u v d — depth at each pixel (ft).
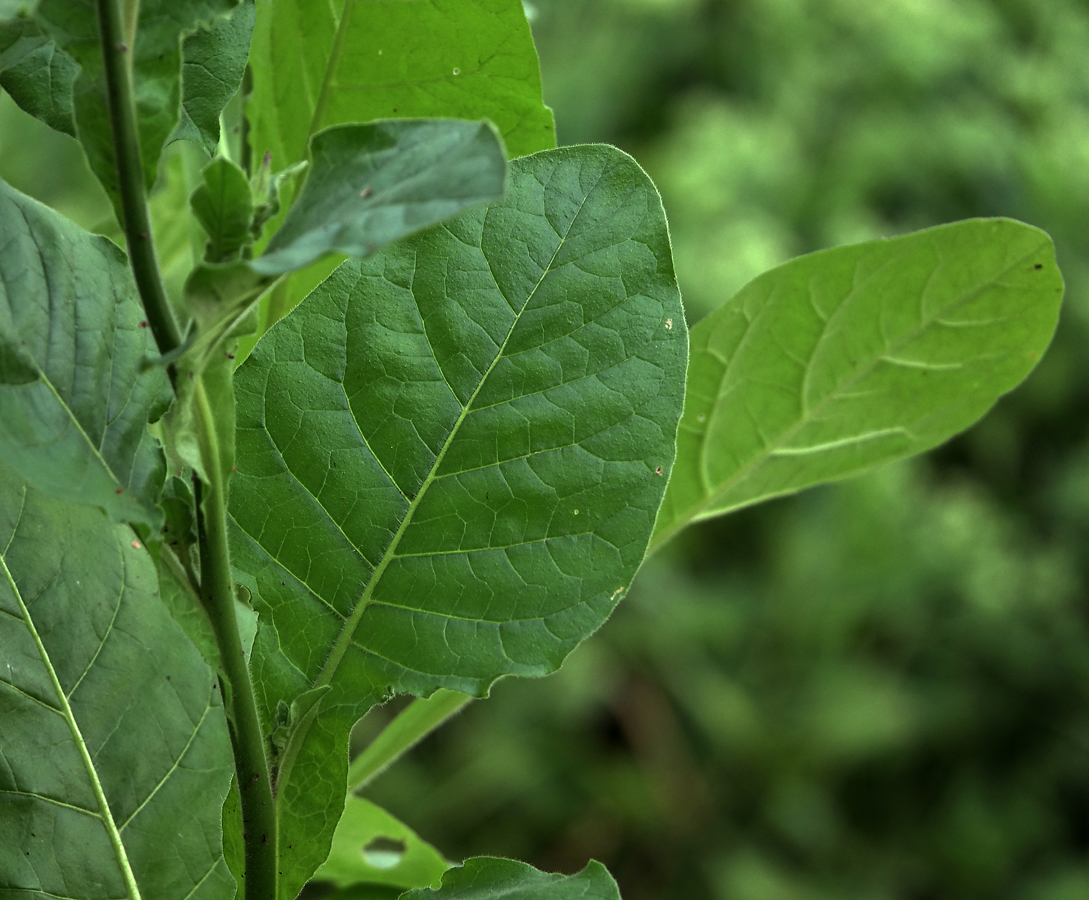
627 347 3.05
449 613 3.04
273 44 3.34
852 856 16.46
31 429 2.81
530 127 3.29
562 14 19.94
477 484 3.05
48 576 3.07
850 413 3.51
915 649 17.95
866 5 19.35
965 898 16.35
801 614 17.07
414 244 3.06
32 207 2.91
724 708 16.57
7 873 3.01
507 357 3.05
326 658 3.05
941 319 3.41
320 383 3.05
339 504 3.05
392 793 15.97
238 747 2.94
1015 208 19.30
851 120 19.33
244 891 2.98
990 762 17.25
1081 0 21.62
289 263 2.67
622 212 3.06
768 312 3.41
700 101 19.08
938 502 17.85
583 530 3.04
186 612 2.91
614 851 16.63
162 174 3.82
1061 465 19.10
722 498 3.58
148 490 2.87
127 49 2.77
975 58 20.11
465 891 3.02
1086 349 18.72
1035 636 17.61
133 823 3.07
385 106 3.32
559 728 17.02
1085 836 17.06
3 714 3.04
